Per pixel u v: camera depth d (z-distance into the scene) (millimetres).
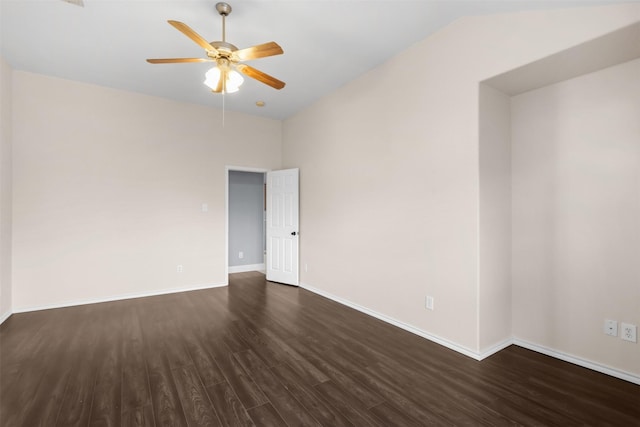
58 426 1720
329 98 4293
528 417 1802
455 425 1737
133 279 4262
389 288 3322
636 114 2145
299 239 4973
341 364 2422
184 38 2941
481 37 2475
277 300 4152
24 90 3652
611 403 1927
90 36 2912
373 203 3541
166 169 4504
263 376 2242
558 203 2527
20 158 3631
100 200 4059
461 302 2619
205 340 2859
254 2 2406
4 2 2410
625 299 2195
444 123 2750
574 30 1989
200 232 4762
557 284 2537
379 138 3463
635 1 1755
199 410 1861
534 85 2572
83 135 3965
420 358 2520
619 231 2221
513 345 2773
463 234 2604
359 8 2475
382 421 1769
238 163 5121
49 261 3770
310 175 4727
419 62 2988
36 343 2781
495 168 2646
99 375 2246
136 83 3982
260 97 4461
